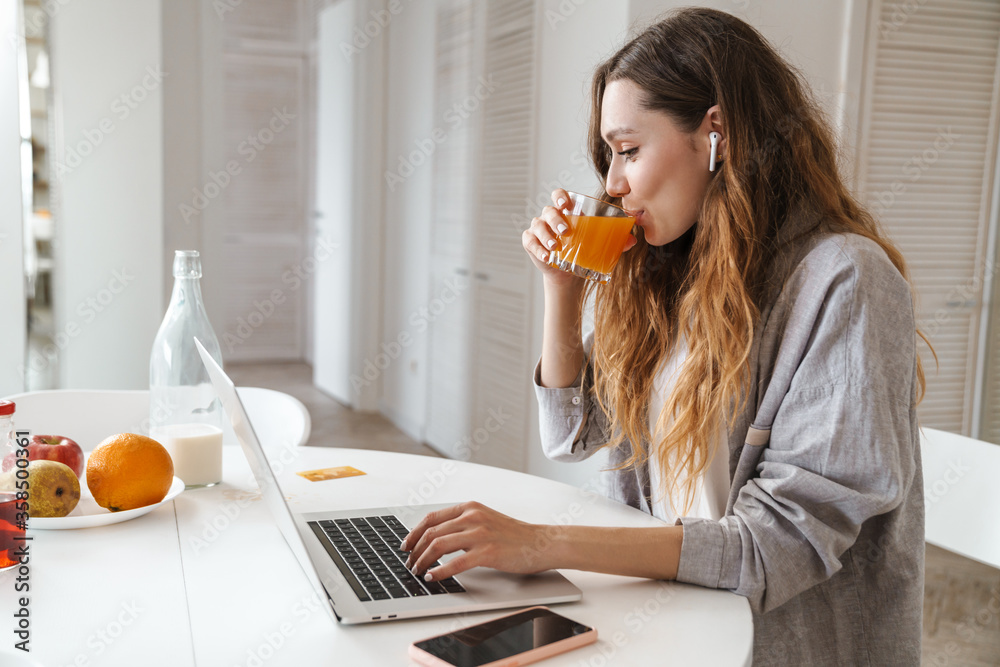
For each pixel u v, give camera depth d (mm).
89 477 1017
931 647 2084
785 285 950
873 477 851
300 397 5023
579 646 723
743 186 967
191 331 1170
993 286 2754
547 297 1213
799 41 2420
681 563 854
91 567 878
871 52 2498
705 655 717
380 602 777
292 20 5734
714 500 1048
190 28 4871
